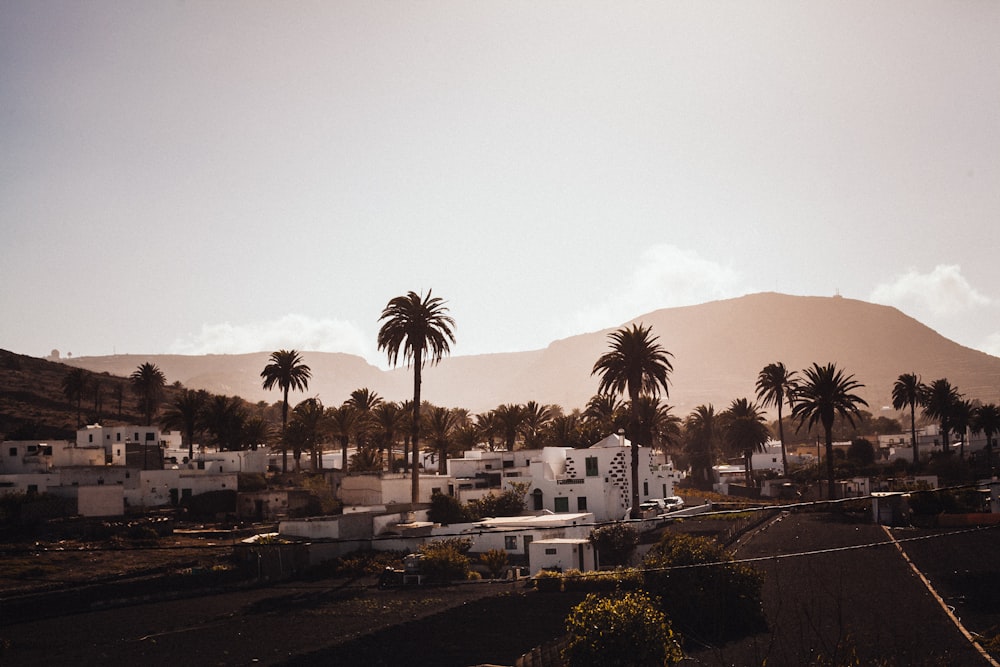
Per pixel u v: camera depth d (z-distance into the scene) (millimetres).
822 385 114000
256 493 97375
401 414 129250
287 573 72250
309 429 123000
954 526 88688
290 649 48938
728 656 43625
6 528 83188
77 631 53844
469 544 79125
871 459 170875
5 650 48781
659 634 40062
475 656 46469
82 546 77062
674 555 52438
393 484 96625
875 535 82562
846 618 50875
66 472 99438
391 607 59562
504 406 137750
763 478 161875
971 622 48906
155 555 73500
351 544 78750
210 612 59031
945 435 168000
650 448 111500
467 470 110562
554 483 98062
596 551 73438
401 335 96375
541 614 55344
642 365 101000
